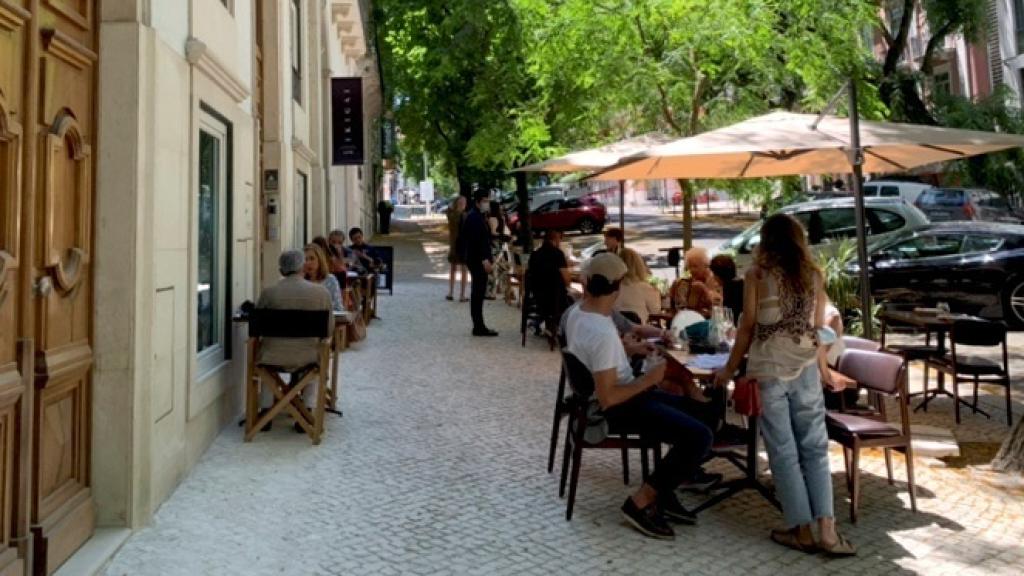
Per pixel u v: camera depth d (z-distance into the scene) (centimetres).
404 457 532
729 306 700
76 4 366
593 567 364
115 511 390
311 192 1188
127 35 388
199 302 564
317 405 564
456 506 442
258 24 857
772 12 1044
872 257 1027
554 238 953
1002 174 1900
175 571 353
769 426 392
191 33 487
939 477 492
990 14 2539
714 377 441
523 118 1547
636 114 1228
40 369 322
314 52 1222
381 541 391
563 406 491
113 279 388
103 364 388
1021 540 396
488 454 542
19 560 299
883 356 458
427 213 5456
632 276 727
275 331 556
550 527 412
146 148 400
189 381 487
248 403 567
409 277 1794
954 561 371
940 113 1925
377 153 3312
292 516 423
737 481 436
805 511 379
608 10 1062
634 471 510
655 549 385
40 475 326
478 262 1038
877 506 443
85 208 373
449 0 1858
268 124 861
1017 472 493
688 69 1072
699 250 743
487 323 1159
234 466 507
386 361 870
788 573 359
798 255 392
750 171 743
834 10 1086
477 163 1748
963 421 630
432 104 2139
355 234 1313
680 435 399
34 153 311
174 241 453
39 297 323
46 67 326
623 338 487
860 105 1114
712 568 364
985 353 890
